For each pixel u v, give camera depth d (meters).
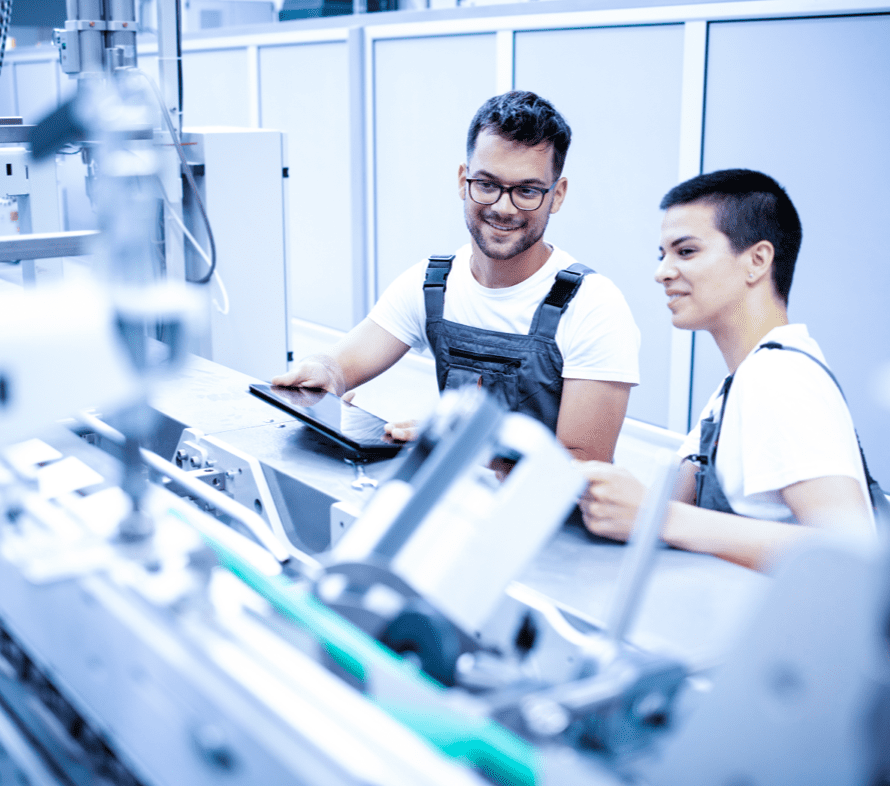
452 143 4.29
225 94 5.61
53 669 0.63
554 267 1.68
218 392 1.42
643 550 0.58
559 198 1.67
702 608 0.73
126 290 0.54
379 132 4.64
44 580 0.59
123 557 0.61
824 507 0.96
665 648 0.65
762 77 3.11
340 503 0.96
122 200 0.55
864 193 2.94
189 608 0.56
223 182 2.67
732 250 1.14
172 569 0.60
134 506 0.63
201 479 1.10
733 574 0.80
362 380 1.79
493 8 3.89
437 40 4.21
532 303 1.66
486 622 0.69
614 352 1.58
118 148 0.55
